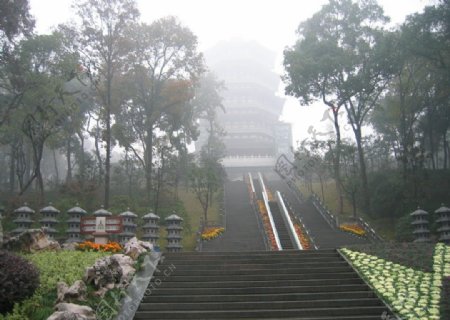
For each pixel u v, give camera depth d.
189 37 35.22
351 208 32.34
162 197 32.03
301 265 13.59
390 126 38.06
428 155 28.27
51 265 11.90
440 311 9.75
